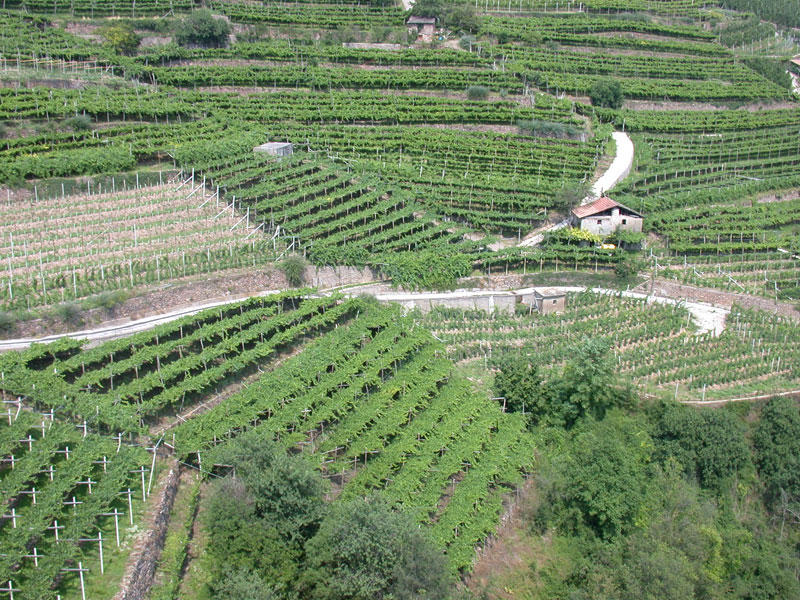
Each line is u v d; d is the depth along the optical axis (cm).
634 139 11050
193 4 12331
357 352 5916
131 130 8594
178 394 5069
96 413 4697
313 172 8425
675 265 8375
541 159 9688
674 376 6550
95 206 7319
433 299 7075
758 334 7269
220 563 4044
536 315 7212
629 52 14000
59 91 8950
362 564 4056
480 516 4991
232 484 4341
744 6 17125
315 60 11481
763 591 5428
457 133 10050
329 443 5069
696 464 5894
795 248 8781
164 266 6519
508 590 4862
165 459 4744
